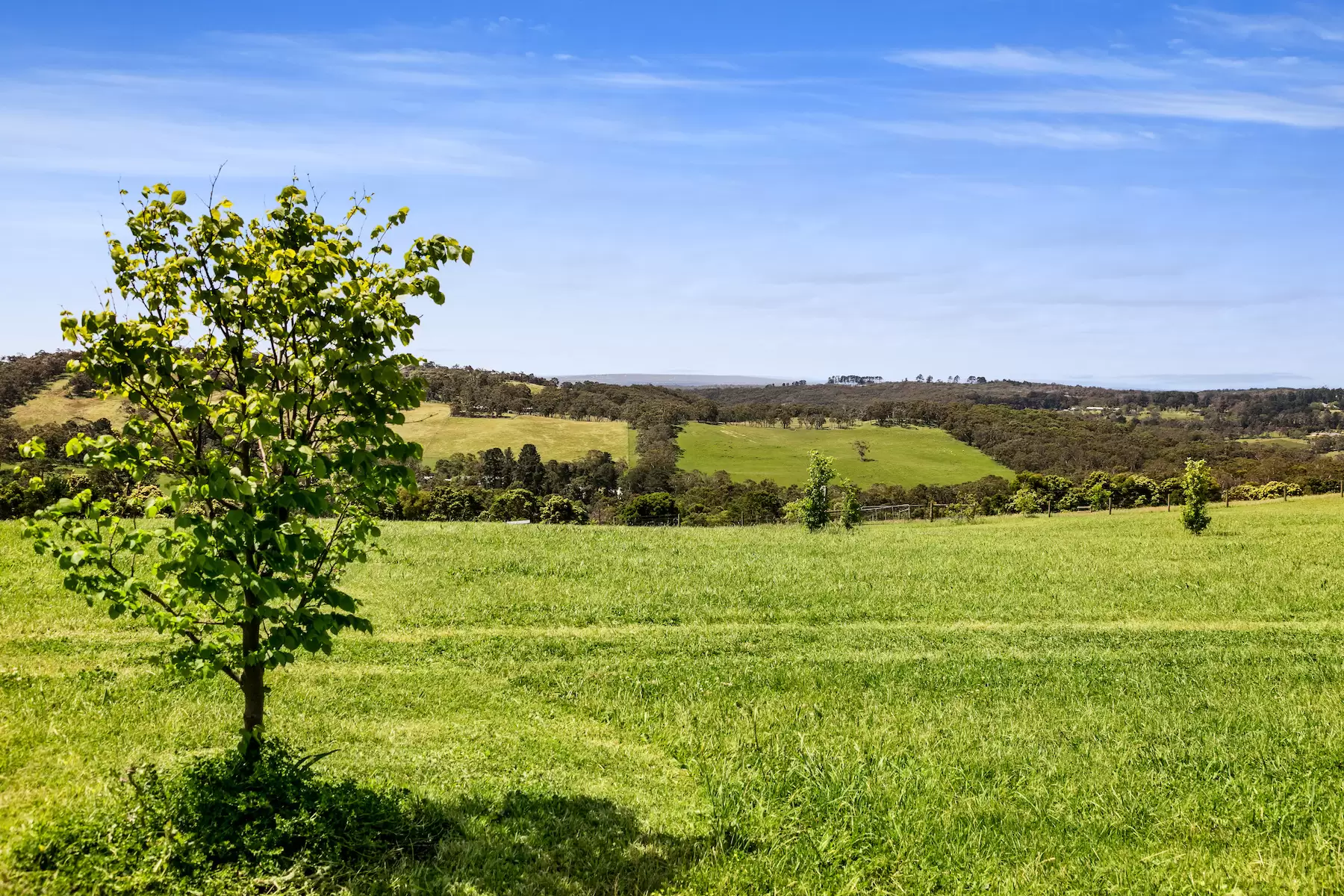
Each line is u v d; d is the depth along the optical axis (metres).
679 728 11.38
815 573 24.33
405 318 6.30
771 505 81.75
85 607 14.91
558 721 11.41
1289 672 15.29
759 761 9.66
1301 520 43.34
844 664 15.34
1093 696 13.62
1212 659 16.38
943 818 7.91
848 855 6.98
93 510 5.93
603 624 17.92
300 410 6.56
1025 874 6.79
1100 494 69.06
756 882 6.42
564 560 24.53
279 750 6.86
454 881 5.80
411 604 18.28
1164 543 33.97
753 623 18.78
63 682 10.55
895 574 24.80
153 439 6.18
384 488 6.55
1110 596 22.56
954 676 14.70
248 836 5.64
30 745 8.12
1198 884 6.54
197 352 6.25
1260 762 9.85
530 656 15.01
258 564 6.11
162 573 5.86
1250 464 102.25
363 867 5.76
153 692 10.52
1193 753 10.31
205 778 6.21
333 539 6.64
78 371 5.75
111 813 5.81
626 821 7.47
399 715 10.91
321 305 5.91
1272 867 6.80
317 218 6.51
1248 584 24.28
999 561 27.75
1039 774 9.52
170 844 5.45
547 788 8.13
